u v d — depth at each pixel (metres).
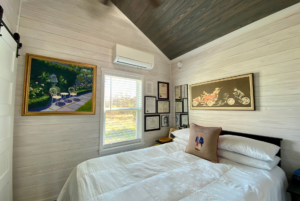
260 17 1.71
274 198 1.07
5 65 1.31
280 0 1.47
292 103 1.48
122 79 2.53
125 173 1.23
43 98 1.77
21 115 1.65
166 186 1.02
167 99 3.10
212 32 2.13
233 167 1.36
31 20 1.75
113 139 2.38
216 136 1.61
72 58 2.01
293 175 1.35
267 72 1.68
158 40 2.74
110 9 2.36
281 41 1.58
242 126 1.89
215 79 2.26
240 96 1.90
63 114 1.89
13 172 1.59
